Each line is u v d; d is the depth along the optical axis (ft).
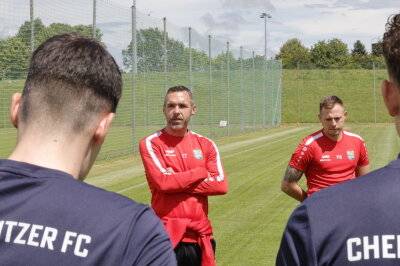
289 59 268.00
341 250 4.36
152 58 62.59
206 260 13.38
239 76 98.22
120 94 4.86
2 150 49.85
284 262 4.66
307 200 4.69
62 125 4.50
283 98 162.91
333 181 16.85
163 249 4.34
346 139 16.99
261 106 114.62
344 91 165.99
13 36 43.86
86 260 4.15
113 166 49.32
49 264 4.13
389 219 4.33
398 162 4.71
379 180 4.57
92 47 4.68
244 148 71.97
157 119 64.85
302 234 4.50
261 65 114.32
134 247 4.25
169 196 13.58
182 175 13.41
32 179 4.39
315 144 16.83
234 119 96.32
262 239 24.45
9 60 44.55
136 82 59.77
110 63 4.74
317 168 16.93
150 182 14.02
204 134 82.07
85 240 4.20
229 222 27.94
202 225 13.57
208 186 13.61
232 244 23.70
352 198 4.50
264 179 43.34
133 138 57.11
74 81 4.48
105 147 58.75
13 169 4.41
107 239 4.21
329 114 16.49
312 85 169.07
